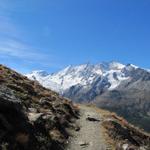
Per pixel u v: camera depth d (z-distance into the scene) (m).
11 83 40.62
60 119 36.56
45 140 27.92
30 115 30.38
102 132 38.09
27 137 24.47
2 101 24.77
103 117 45.81
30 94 40.91
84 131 37.41
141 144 41.53
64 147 30.33
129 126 45.97
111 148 33.91
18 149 22.98
